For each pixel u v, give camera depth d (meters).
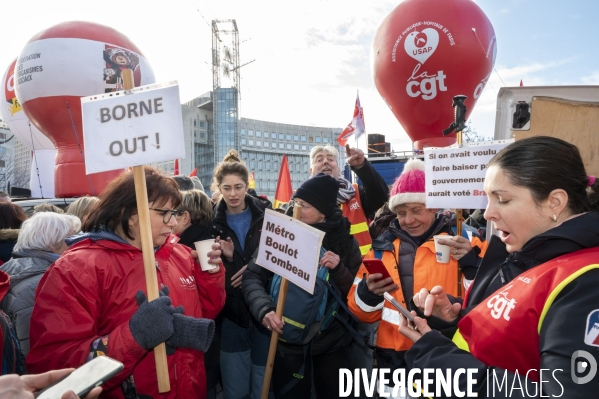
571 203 1.13
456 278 2.22
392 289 2.04
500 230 1.21
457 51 5.91
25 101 8.15
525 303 1.04
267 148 84.69
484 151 2.06
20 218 3.28
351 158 3.80
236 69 62.78
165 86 1.74
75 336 1.54
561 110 2.25
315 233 2.17
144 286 1.75
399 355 2.14
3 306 2.21
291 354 2.48
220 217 3.29
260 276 2.64
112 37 8.26
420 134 6.80
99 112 1.75
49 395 1.04
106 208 1.76
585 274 0.93
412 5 6.25
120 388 1.73
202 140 70.50
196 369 1.94
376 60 6.70
